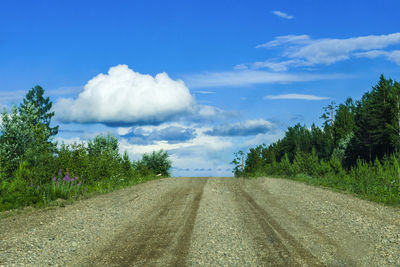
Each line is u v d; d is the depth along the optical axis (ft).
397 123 135.54
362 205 35.83
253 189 53.16
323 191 49.75
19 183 41.88
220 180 72.38
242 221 27.48
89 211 32.37
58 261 17.43
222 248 19.66
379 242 20.66
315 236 22.44
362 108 183.32
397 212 31.89
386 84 157.17
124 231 24.20
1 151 63.46
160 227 25.58
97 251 19.20
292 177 90.63
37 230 24.04
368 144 147.95
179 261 17.44
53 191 41.68
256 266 16.69
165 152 114.83
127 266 16.71
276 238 21.95
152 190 51.96
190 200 40.65
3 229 24.47
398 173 51.29
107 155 73.77
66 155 55.93
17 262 17.12
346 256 18.17
